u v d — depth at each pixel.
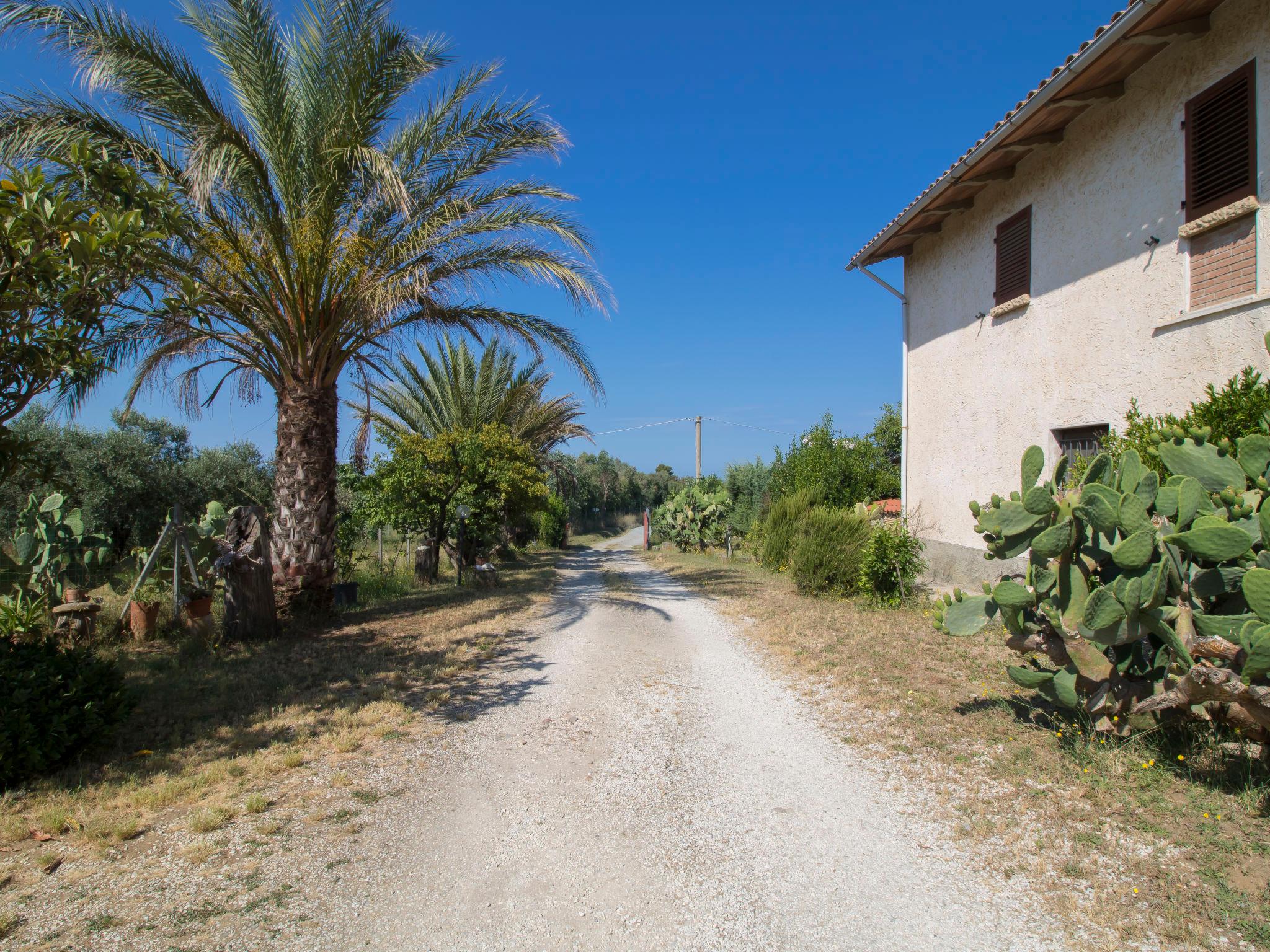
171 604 8.88
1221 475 4.20
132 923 2.70
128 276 5.13
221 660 7.00
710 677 6.44
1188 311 6.85
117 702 4.51
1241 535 3.41
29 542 8.35
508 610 10.33
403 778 4.17
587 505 52.47
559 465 30.91
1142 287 7.45
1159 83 7.20
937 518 11.80
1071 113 8.21
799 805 3.79
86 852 3.25
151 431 15.71
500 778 4.18
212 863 3.17
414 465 13.97
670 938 2.69
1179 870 2.85
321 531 9.02
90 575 11.02
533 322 11.18
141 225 4.77
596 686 6.16
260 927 2.70
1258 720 3.16
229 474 16.08
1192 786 3.44
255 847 3.32
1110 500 3.91
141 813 3.64
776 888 3.01
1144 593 3.64
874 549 9.86
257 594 7.98
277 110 7.85
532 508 17.06
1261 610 3.19
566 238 9.24
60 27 6.99
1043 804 3.50
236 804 3.78
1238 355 6.30
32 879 3.01
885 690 5.57
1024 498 4.23
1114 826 3.22
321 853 3.28
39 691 4.09
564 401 23.75
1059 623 4.02
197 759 4.38
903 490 13.01
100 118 7.35
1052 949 2.52
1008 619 4.27
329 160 8.00
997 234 10.11
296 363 8.83
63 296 4.42
